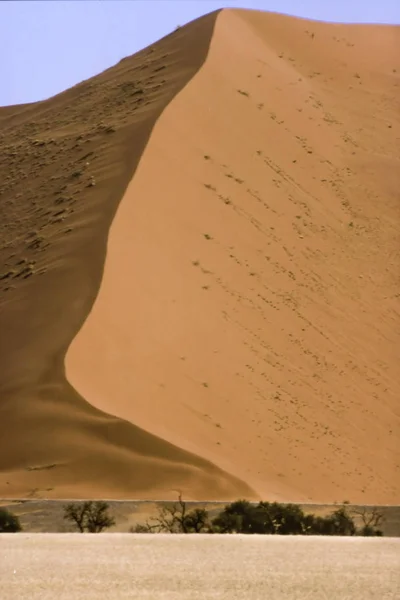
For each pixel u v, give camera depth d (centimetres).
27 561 4188
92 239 11331
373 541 5225
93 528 6481
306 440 9838
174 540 5047
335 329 11812
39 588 3541
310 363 11050
